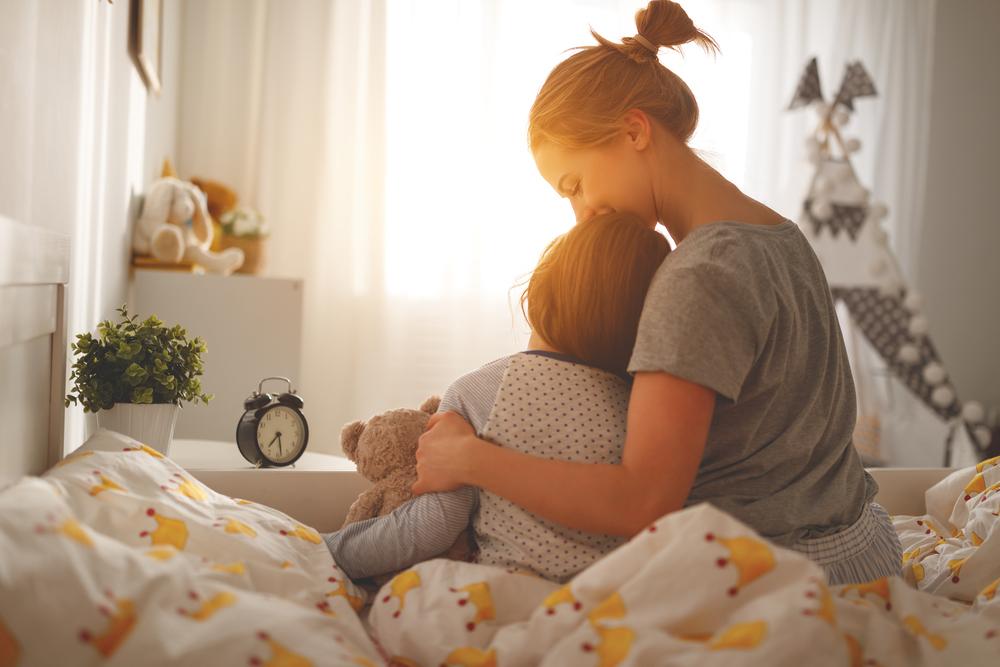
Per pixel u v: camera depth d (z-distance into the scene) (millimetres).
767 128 3732
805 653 607
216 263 2621
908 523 1447
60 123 1234
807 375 936
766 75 3730
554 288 942
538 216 3555
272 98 3312
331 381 3400
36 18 1060
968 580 1107
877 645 704
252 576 843
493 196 3521
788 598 640
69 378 1334
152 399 1295
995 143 4051
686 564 670
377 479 1142
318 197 3357
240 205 3312
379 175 3402
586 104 976
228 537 876
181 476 979
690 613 655
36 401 1019
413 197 3453
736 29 3719
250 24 3297
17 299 889
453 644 767
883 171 3859
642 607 666
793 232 966
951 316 4047
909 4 3867
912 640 734
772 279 881
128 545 830
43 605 574
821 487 956
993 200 4062
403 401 3447
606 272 919
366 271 3416
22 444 948
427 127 3459
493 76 3492
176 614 626
